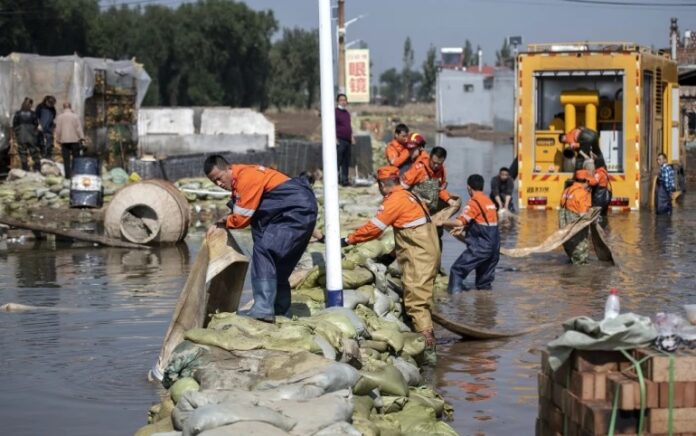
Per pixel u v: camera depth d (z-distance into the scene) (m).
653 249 17.55
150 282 14.02
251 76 75.25
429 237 10.21
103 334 10.48
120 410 7.73
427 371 9.27
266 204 8.93
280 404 6.14
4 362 9.27
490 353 9.97
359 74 39.09
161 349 9.03
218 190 24.22
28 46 55.09
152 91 67.88
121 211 18.17
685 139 33.06
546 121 24.66
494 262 13.42
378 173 10.43
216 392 6.27
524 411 7.91
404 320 10.85
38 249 17.81
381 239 12.12
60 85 28.86
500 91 87.75
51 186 24.23
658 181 23.61
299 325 7.85
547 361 6.25
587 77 24.02
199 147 37.97
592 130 23.53
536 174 24.11
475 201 13.27
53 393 8.22
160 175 26.02
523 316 11.74
